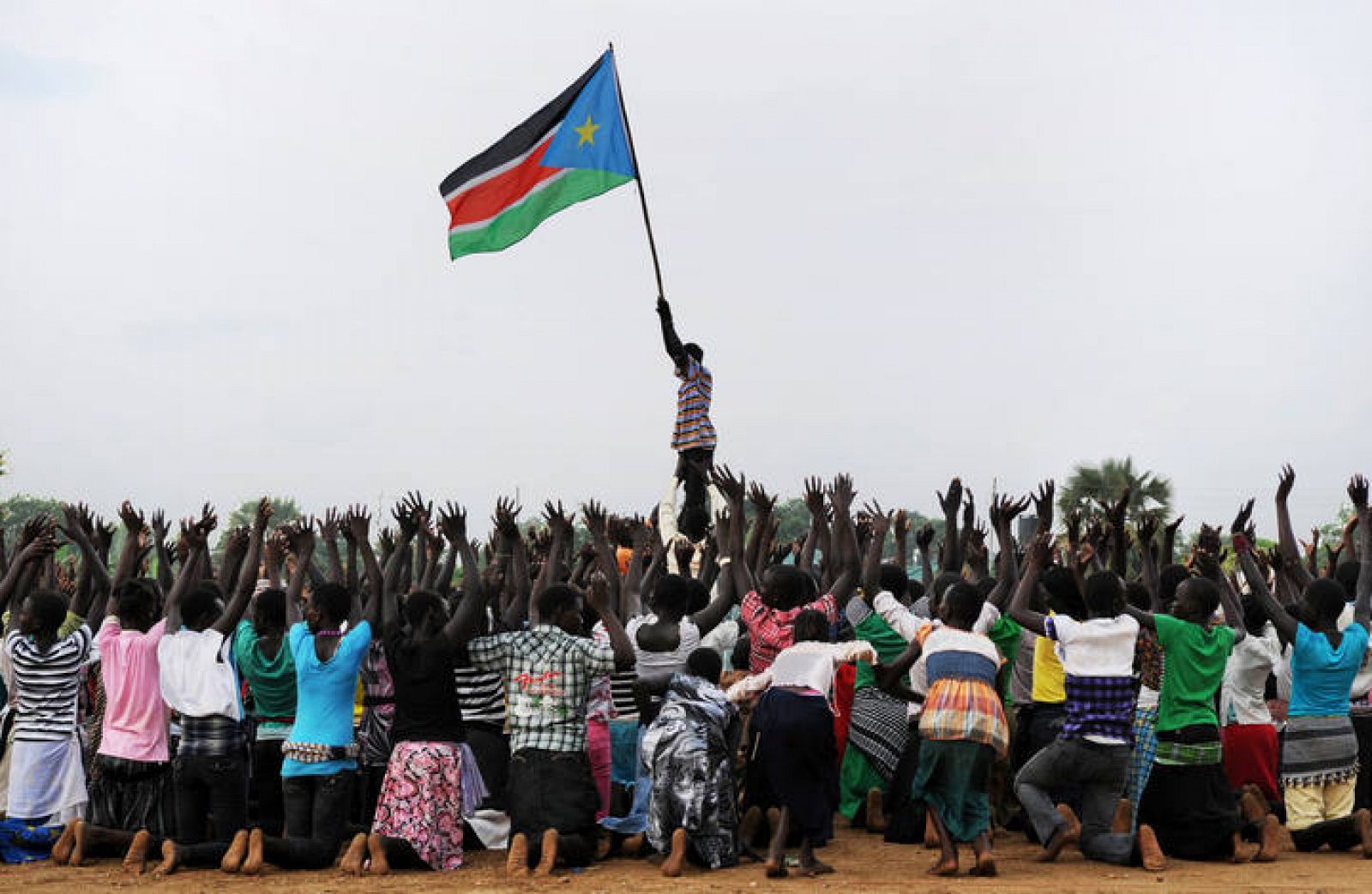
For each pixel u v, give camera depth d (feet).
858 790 39.93
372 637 35.40
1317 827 34.78
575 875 32.50
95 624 38.86
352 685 33.58
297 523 35.86
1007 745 33.65
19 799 34.99
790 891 30.17
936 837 36.78
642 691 35.29
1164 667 34.19
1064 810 36.27
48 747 35.32
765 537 39.55
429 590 37.45
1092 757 33.37
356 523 35.01
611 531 49.70
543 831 33.12
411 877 32.19
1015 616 34.42
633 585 38.83
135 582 36.24
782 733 32.53
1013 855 35.70
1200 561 36.91
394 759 33.55
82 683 38.14
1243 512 36.19
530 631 34.24
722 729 34.30
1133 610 34.01
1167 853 34.30
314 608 33.50
